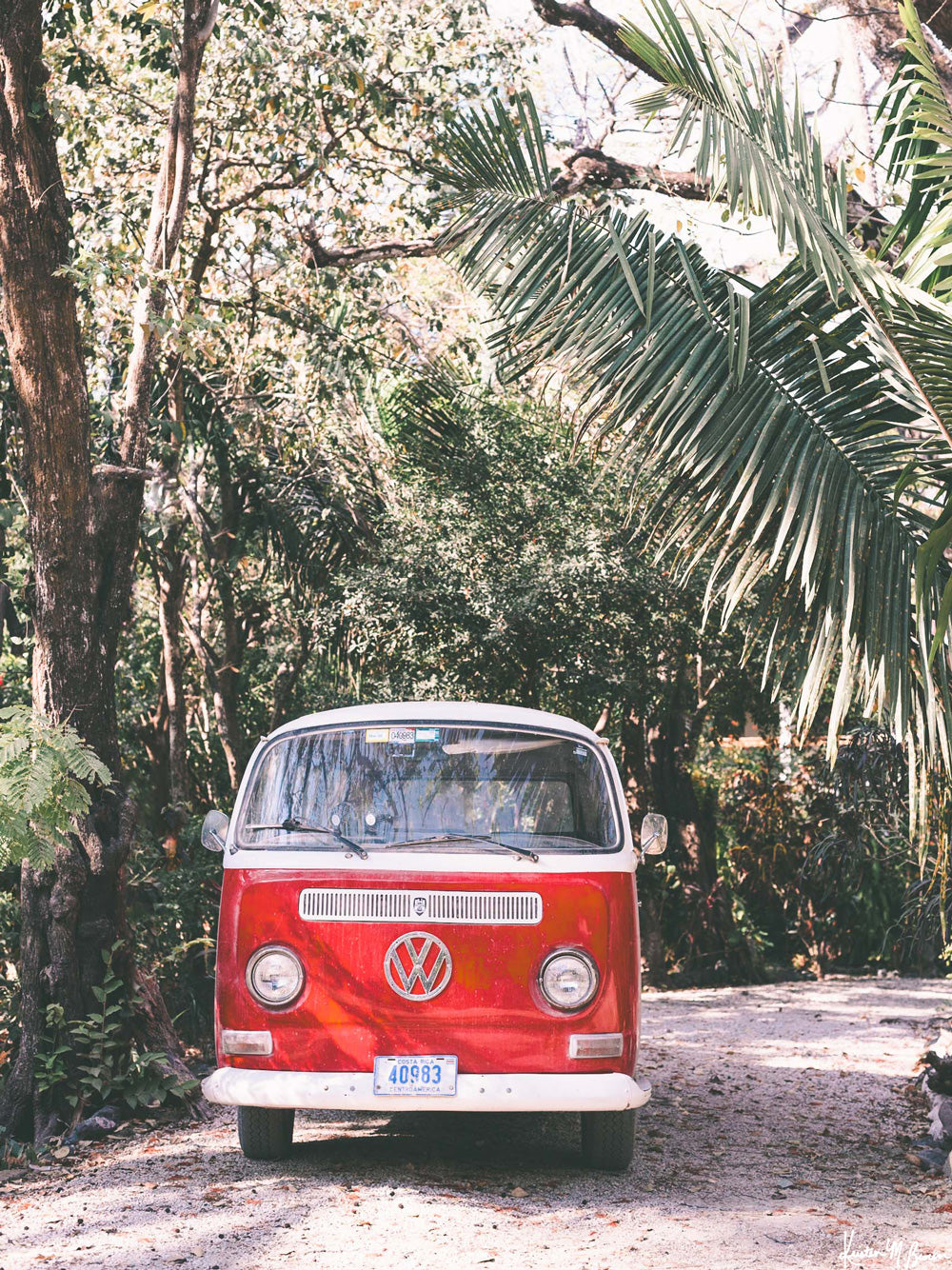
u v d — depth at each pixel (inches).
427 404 542.3
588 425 240.8
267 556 569.9
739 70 228.7
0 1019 346.0
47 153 296.5
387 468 561.0
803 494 223.8
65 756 256.5
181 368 457.7
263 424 527.8
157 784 587.8
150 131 470.0
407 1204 204.8
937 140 220.1
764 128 225.0
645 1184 225.6
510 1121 276.5
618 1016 213.9
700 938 614.5
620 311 236.1
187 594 652.1
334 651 572.1
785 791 652.1
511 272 245.9
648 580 489.4
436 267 620.4
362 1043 209.9
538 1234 190.7
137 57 463.5
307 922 214.7
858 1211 211.3
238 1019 214.7
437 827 223.9
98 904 300.5
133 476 311.9
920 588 193.5
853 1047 406.6
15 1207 216.2
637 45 225.1
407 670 530.0
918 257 243.3
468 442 526.0
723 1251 183.8
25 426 300.8
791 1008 506.0
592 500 500.1
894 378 226.4
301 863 219.0
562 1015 211.0
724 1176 236.8
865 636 215.2
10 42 286.2
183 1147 257.4
